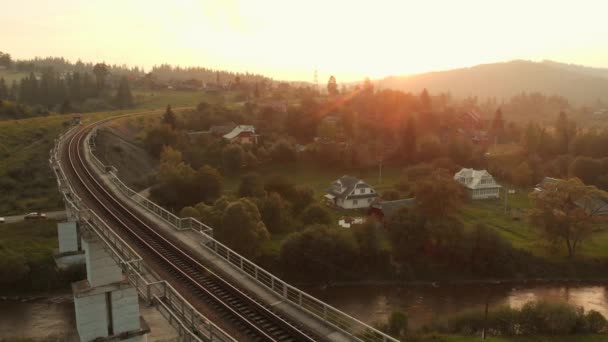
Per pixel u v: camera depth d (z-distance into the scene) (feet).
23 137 289.12
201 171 233.96
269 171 338.13
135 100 603.26
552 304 132.57
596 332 127.54
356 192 257.14
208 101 588.91
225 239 169.58
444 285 179.83
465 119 510.58
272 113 450.71
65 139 254.06
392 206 228.84
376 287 175.42
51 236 180.96
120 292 87.51
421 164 330.13
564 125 418.72
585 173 314.76
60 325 134.62
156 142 316.60
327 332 60.44
